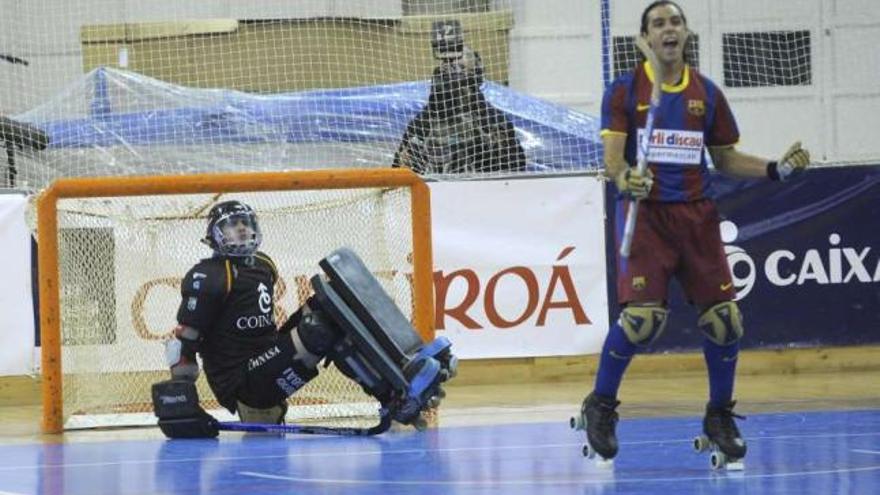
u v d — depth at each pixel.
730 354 16.95
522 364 30.48
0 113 35.50
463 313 30.22
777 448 19.02
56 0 37.06
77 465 19.31
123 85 33.06
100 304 25.78
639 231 16.64
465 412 25.47
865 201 31.61
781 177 17.11
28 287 28.78
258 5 38.06
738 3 40.16
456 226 30.22
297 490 16.06
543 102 34.34
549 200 30.41
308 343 22.41
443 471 17.48
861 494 14.81
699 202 16.73
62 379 24.53
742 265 31.31
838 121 40.69
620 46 39.47
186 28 34.56
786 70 40.56
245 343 23.08
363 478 16.98
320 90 33.41
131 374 26.00
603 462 17.33
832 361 31.67
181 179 24.30
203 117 32.34
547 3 39.00
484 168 31.61
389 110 32.91
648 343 16.94
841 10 40.59
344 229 26.52
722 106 17.05
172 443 21.89
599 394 17.14
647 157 16.06
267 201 26.53
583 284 30.48
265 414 23.38
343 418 25.27
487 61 35.84
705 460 17.91
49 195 24.17
